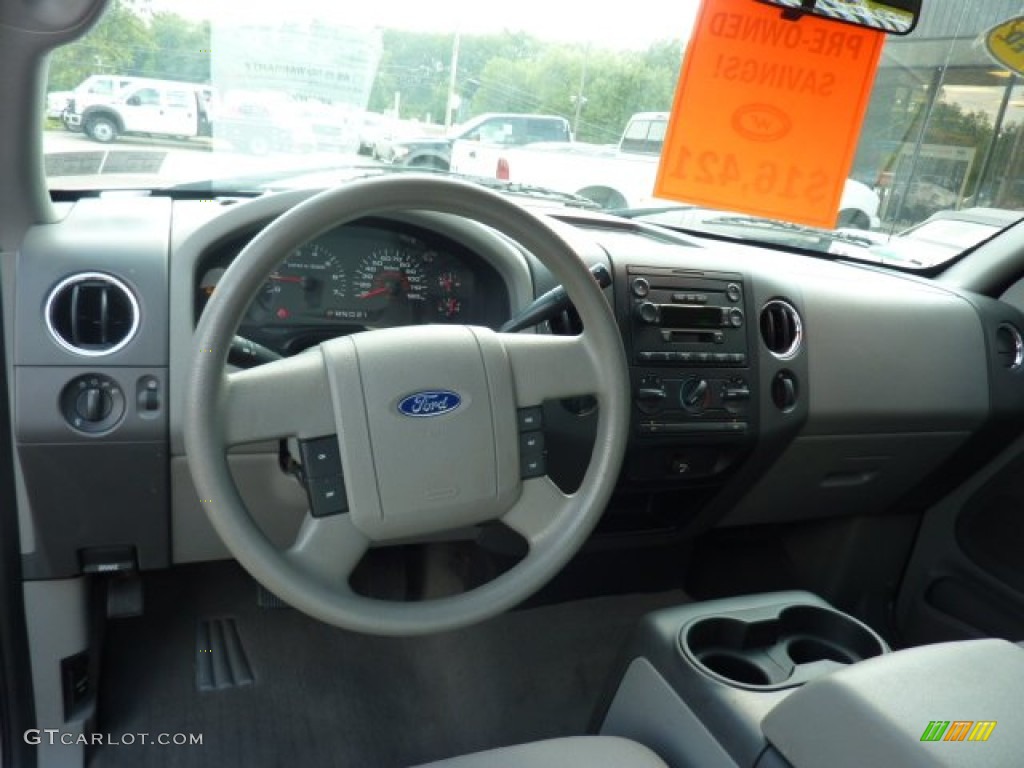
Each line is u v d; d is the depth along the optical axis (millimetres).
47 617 1304
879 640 1281
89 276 1141
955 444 1799
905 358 1692
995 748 804
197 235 1193
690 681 1146
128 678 1614
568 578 1957
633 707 1241
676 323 1463
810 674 1171
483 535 1433
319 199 872
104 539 1242
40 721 1363
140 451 1172
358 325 1399
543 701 1717
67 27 975
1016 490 1788
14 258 1140
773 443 1572
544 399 1028
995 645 987
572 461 1404
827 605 1355
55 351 1128
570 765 985
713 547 2053
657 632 1245
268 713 1592
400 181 899
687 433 1480
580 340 1041
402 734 1604
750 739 1024
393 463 945
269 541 916
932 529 1986
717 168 1408
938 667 931
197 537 1283
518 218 948
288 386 912
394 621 951
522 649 1842
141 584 1550
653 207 1841
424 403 952
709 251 1624
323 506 938
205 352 850
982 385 1773
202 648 1699
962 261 1966
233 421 891
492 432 987
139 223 1234
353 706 1643
